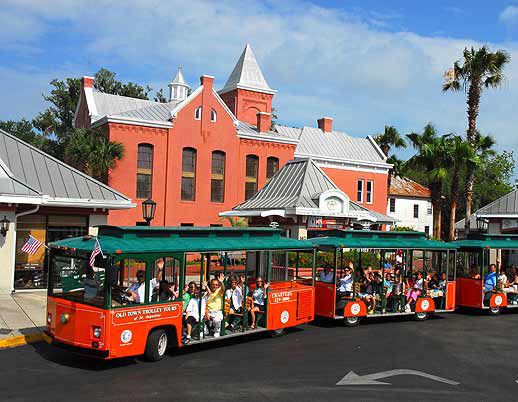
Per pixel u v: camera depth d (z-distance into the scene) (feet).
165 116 121.19
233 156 126.00
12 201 62.75
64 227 71.36
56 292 38.93
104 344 35.35
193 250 41.63
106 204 71.46
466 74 120.67
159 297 39.60
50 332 38.91
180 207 118.93
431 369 39.70
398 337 51.31
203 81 122.11
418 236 64.34
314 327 55.98
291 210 92.58
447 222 210.38
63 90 189.26
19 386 32.68
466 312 69.87
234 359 40.96
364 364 40.45
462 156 118.42
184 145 119.44
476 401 32.53
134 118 112.98
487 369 40.32
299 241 53.93
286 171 108.58
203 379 35.12
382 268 59.06
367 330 54.70
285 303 50.65
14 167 69.41
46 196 65.05
